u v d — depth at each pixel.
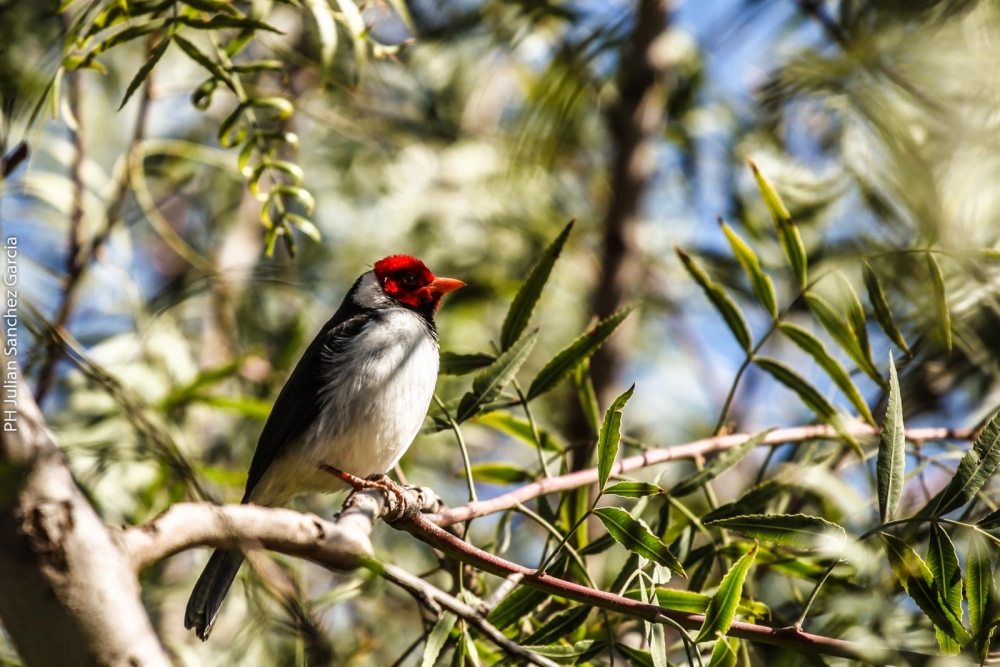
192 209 15.94
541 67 13.66
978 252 8.09
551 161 11.57
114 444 9.82
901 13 8.26
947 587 6.38
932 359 10.27
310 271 13.76
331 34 8.29
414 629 11.29
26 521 4.28
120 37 8.10
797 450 10.32
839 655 6.04
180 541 4.74
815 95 9.27
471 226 14.79
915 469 8.95
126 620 4.41
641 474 12.18
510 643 6.00
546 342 14.55
